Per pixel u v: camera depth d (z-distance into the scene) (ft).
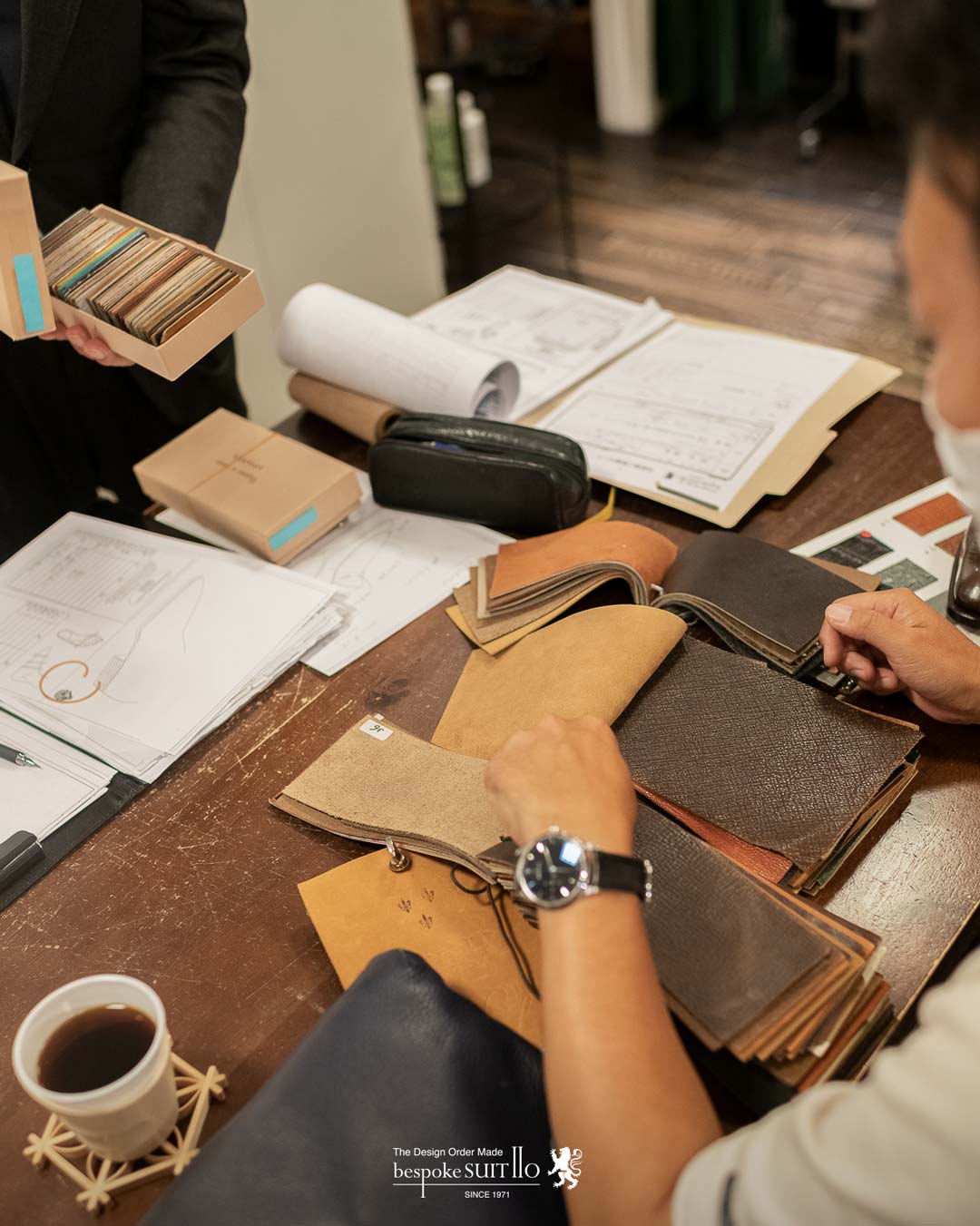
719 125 14.28
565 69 15.87
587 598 4.00
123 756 3.63
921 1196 1.83
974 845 3.09
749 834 3.01
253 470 4.52
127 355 3.97
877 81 1.76
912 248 1.85
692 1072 2.34
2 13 4.58
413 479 4.43
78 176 5.02
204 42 5.07
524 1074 2.60
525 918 2.88
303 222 8.42
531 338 5.55
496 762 2.79
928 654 3.25
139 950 3.09
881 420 4.80
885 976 2.81
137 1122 2.48
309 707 3.77
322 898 3.09
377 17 8.13
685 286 11.59
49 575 4.34
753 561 3.85
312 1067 2.59
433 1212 2.38
